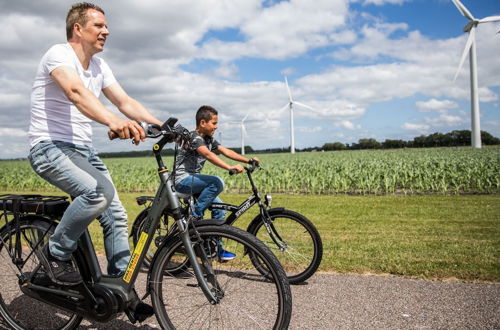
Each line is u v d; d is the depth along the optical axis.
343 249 4.84
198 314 2.39
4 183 20.45
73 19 2.46
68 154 2.36
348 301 3.13
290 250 3.82
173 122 2.22
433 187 12.86
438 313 2.84
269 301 2.42
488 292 3.23
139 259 2.29
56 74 2.21
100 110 2.10
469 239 5.31
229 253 2.60
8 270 2.87
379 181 12.97
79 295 2.33
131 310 2.32
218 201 4.02
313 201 10.45
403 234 5.74
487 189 12.43
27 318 2.79
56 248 2.36
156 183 16.95
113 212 2.55
